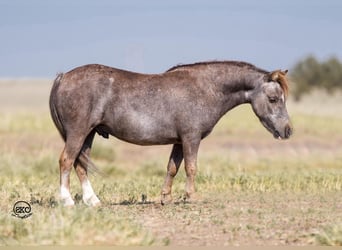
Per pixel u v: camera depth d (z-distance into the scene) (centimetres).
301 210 1755
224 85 1858
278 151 4144
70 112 1734
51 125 5075
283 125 1881
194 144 1823
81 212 1420
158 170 3077
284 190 2230
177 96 1797
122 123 1778
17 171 2767
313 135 4934
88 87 1741
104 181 2498
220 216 1658
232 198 2012
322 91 13125
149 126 1788
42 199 1914
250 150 4175
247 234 1456
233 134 4931
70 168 1748
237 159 3556
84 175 1816
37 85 17575
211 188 2248
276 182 2330
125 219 1464
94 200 1800
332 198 2023
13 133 4500
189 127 1808
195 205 1817
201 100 1820
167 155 3919
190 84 1822
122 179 2652
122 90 1767
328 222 1566
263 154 3978
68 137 1748
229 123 5691
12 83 18112
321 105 9644
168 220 1600
